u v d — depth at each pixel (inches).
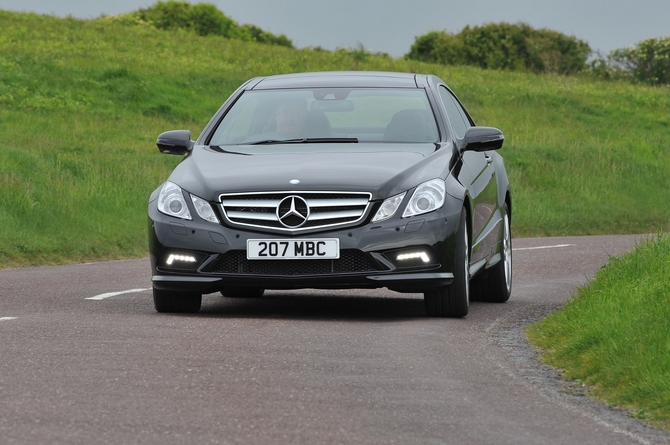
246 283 714.2
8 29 4084.6
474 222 780.0
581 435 414.0
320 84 861.8
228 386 486.3
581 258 1363.2
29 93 2930.6
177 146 813.2
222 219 715.4
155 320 704.4
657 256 783.1
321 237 703.7
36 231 1497.3
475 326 712.4
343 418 428.1
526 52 5826.8
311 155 754.8
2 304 814.5
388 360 562.9
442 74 4318.4
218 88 3479.3
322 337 634.8
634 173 2716.5
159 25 5383.9
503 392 493.4
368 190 707.4
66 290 932.0
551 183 2539.4
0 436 387.2
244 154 771.4
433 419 430.6
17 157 1881.2
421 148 777.6
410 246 708.0
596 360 538.0
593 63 5531.5
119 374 509.7
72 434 392.2
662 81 5364.2
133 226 1652.3
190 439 388.2
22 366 528.7
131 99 3105.3
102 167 1942.7
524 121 3472.0
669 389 461.4
